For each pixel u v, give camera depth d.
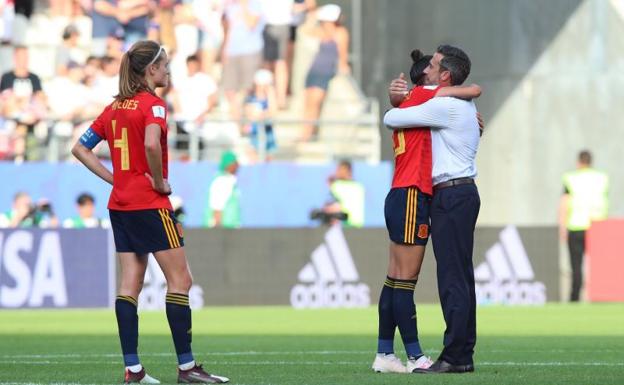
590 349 35.84
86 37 74.44
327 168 70.69
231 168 66.25
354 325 48.03
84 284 58.69
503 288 63.34
